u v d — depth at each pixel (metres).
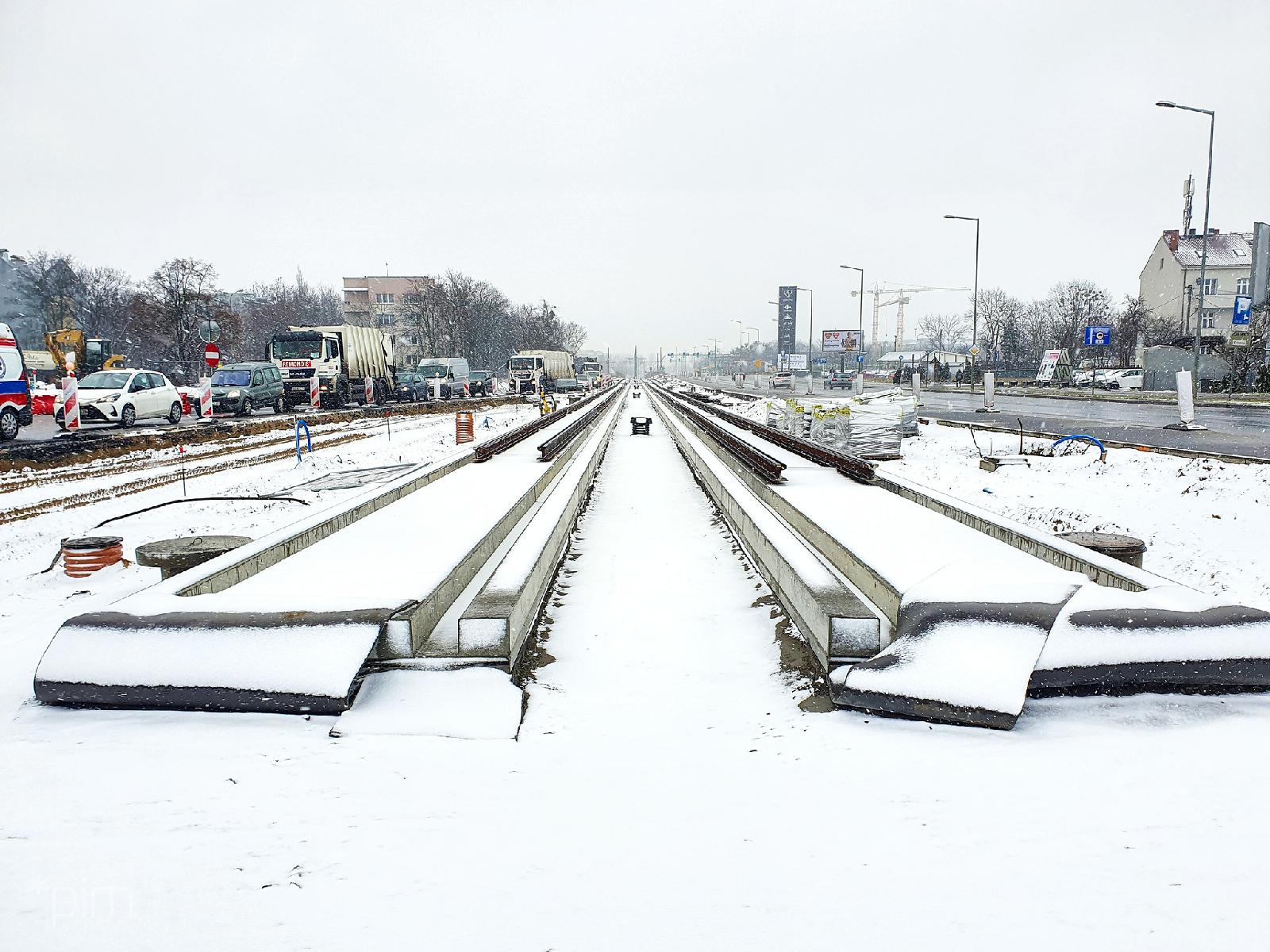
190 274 59.47
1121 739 3.95
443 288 90.25
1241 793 3.42
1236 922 2.61
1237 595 7.06
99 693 4.39
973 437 17.84
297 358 37.91
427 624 5.29
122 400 25.39
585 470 13.77
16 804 3.43
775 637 6.27
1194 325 68.44
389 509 9.05
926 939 2.56
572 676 5.50
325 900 2.80
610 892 2.85
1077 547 6.10
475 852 3.11
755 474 11.59
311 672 4.39
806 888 2.86
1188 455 14.93
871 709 4.41
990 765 3.75
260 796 3.52
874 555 6.35
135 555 8.34
